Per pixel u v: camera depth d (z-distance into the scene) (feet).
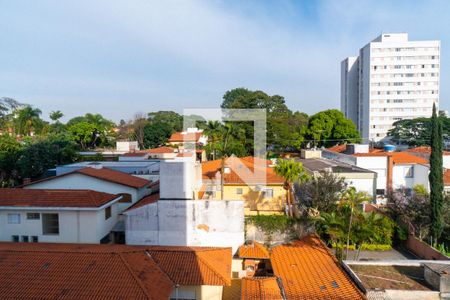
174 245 75.36
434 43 341.82
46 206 72.69
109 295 45.16
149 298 44.83
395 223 86.99
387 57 346.74
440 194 80.53
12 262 52.39
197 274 56.24
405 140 287.07
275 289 56.44
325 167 121.60
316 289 56.39
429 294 53.72
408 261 65.92
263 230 84.07
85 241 73.67
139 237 75.77
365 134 361.92
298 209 92.99
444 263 62.18
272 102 273.33
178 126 324.19
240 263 72.95
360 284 55.57
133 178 101.45
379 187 125.49
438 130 81.71
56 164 153.99
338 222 74.23
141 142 297.12
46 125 251.60
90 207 72.08
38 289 46.39
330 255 71.00
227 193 95.55
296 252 73.00
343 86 424.46
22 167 142.00
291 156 215.51
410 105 346.54
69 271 49.96
